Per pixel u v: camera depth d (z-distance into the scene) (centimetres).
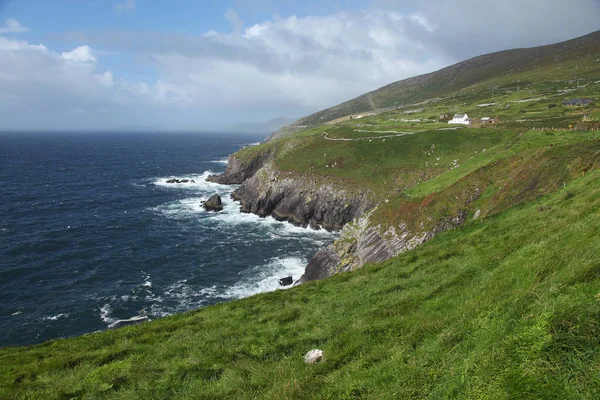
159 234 7231
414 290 1856
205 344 1670
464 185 4878
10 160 18062
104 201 9888
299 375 1164
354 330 1464
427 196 4981
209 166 18338
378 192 7856
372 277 2362
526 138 6031
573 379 666
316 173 8981
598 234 1327
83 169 15862
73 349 1917
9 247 6188
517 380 712
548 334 785
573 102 11362
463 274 1775
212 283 5084
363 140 10619
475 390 742
